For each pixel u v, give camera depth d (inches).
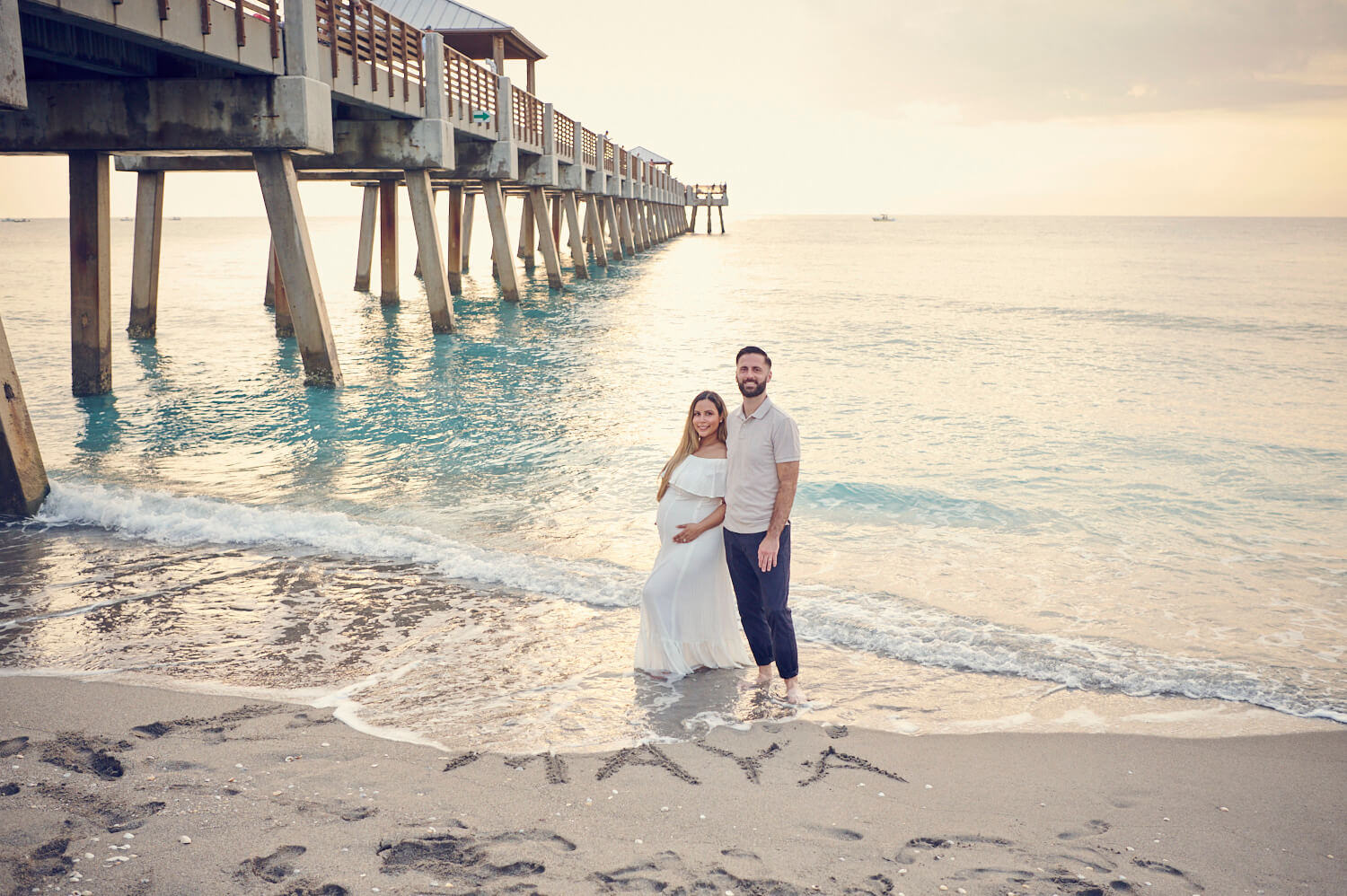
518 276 1505.9
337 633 180.7
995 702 154.9
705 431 163.6
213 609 193.8
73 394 481.4
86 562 225.0
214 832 107.7
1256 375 564.7
